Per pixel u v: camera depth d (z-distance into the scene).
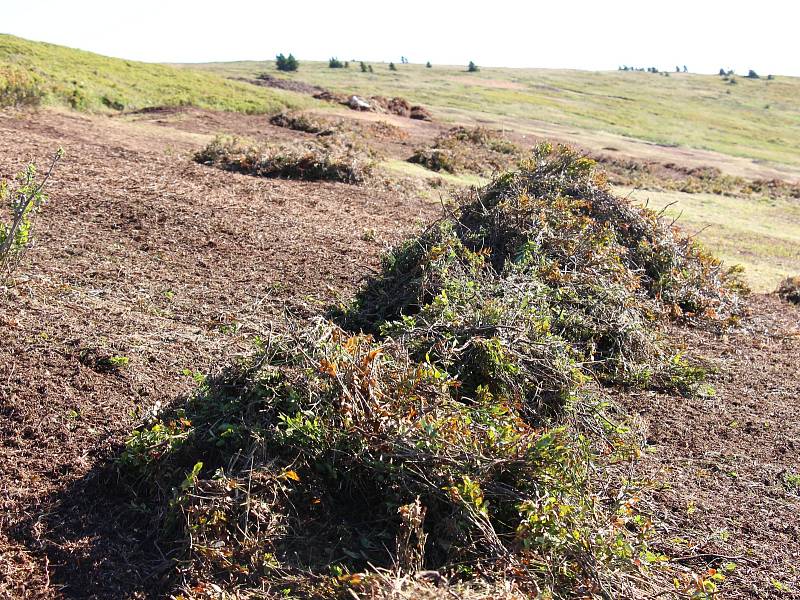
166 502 3.42
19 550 3.12
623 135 43.56
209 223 8.32
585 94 66.50
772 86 86.31
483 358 4.80
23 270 6.02
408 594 2.68
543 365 4.93
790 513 4.20
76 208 8.04
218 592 2.95
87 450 3.75
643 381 5.99
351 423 3.60
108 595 2.95
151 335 5.23
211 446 3.69
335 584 2.93
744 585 3.49
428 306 5.61
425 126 28.42
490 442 3.62
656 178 23.94
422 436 3.56
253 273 7.02
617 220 8.56
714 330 7.80
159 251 7.20
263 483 3.36
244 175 11.91
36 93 16.05
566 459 3.66
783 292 9.94
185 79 26.19
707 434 5.21
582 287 6.79
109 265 6.57
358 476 3.57
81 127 14.23
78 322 5.20
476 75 76.00
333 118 24.00
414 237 7.40
